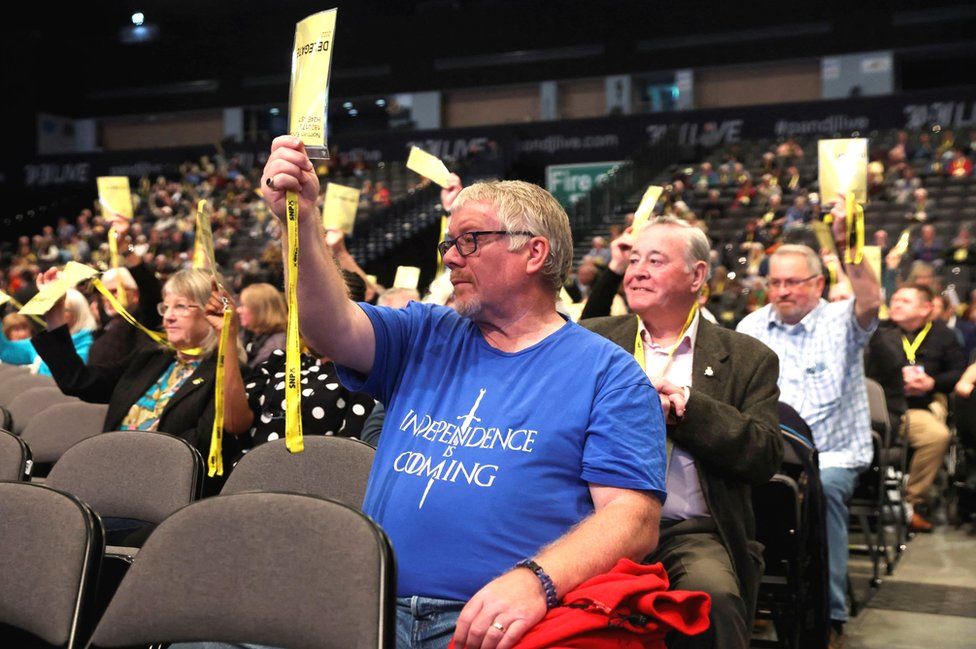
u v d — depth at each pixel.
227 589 1.69
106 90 26.67
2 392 5.67
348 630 1.59
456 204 2.04
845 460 4.05
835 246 3.46
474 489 1.85
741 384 2.84
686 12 22.30
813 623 3.41
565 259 2.02
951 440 6.74
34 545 1.92
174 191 21.48
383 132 21.58
